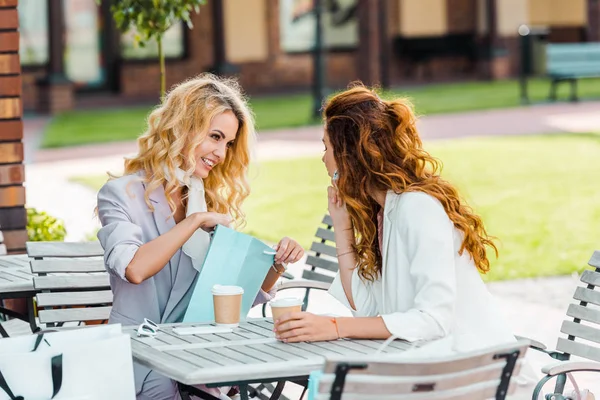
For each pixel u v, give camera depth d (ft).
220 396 16.26
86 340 13.85
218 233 16.48
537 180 54.65
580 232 42.19
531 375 15.55
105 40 109.81
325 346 14.28
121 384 13.08
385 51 101.24
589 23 137.80
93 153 67.72
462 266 15.06
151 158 16.99
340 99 15.42
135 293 16.78
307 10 123.75
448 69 129.90
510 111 88.89
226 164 18.04
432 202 14.75
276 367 13.08
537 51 95.30
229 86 18.01
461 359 11.97
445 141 70.38
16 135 26.00
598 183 53.57
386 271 15.08
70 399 12.84
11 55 25.90
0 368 12.76
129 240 16.22
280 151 67.56
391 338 14.37
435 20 130.62
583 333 18.15
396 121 15.21
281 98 112.78
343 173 15.20
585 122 79.51
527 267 36.04
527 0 134.00
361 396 11.78
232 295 15.64
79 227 42.09
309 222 44.52
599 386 23.02
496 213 46.32
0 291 19.61
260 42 121.60
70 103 99.91
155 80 112.47
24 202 26.22
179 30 114.62
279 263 17.26
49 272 20.15
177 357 13.60
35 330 20.33
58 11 98.63
